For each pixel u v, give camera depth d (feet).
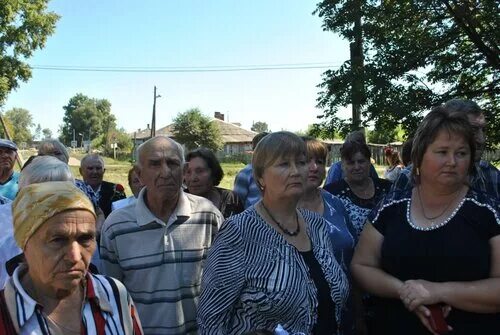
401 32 44.21
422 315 7.43
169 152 9.52
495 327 7.43
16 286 5.57
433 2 40.88
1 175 16.26
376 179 13.75
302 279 7.57
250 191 15.88
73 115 422.41
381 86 41.47
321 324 7.70
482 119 9.33
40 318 5.48
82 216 5.56
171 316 9.29
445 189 7.68
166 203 9.62
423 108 41.63
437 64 43.55
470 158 7.69
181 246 9.62
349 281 9.22
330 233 9.77
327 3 44.06
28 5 91.61
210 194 14.92
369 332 9.40
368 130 44.78
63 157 16.31
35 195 5.52
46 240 5.40
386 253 8.13
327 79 44.04
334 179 17.25
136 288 9.31
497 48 40.86
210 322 7.39
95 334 5.74
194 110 192.13
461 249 7.46
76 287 5.72
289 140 7.86
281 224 8.02
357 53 44.50
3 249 8.38
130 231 9.44
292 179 7.77
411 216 8.05
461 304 7.30
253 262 7.54
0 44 90.99
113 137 278.67
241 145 233.14
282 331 6.34
